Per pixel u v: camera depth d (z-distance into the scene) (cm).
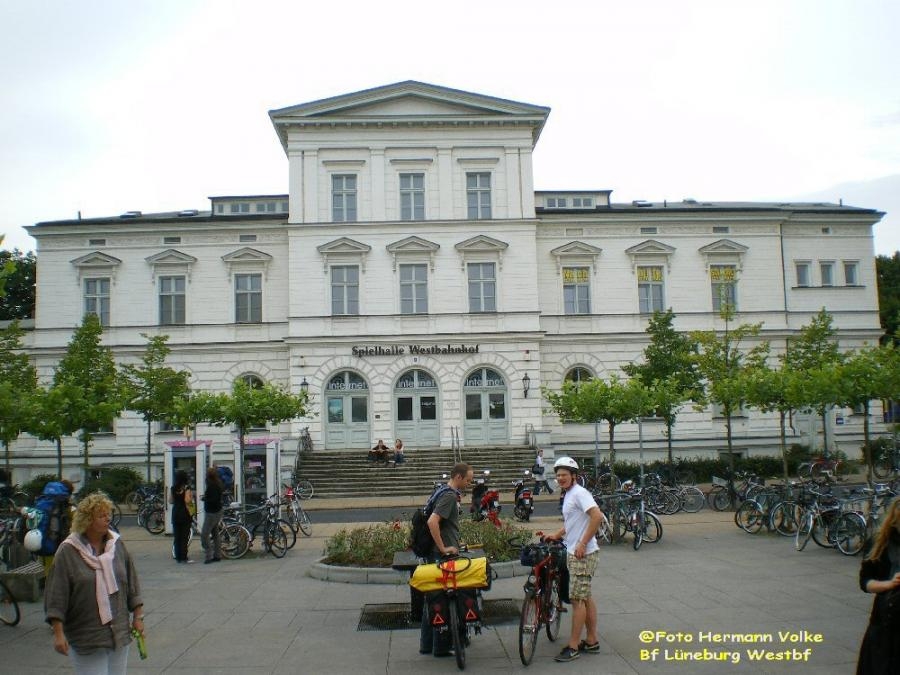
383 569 1567
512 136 4225
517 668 962
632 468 3816
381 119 4169
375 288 4128
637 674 928
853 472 3916
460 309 4134
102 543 753
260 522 2134
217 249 4262
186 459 2516
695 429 4272
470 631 1131
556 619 1097
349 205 4197
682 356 3462
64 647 709
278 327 4216
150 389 3512
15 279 6056
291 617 1277
